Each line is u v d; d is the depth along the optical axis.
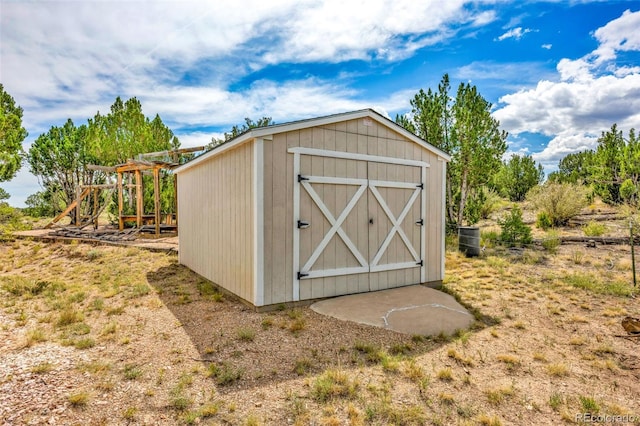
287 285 4.91
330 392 2.74
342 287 5.43
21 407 2.46
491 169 10.96
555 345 3.78
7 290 5.94
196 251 7.29
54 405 2.51
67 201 19.34
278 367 3.19
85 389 2.75
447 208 11.59
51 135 18.47
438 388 2.86
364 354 3.50
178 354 3.46
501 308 5.00
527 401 2.69
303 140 5.02
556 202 12.70
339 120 5.30
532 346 3.75
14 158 13.75
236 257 5.38
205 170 6.75
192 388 2.80
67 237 11.20
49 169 18.62
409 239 6.18
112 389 2.77
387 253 5.91
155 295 5.69
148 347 3.63
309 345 3.69
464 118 10.66
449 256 8.82
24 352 3.46
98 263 8.37
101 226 15.46
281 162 4.83
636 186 13.21
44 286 6.15
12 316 4.65
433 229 6.54
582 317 4.59
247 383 2.89
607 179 15.12
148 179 15.65
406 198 6.16
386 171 5.89
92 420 2.35
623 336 4.01
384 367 3.21
